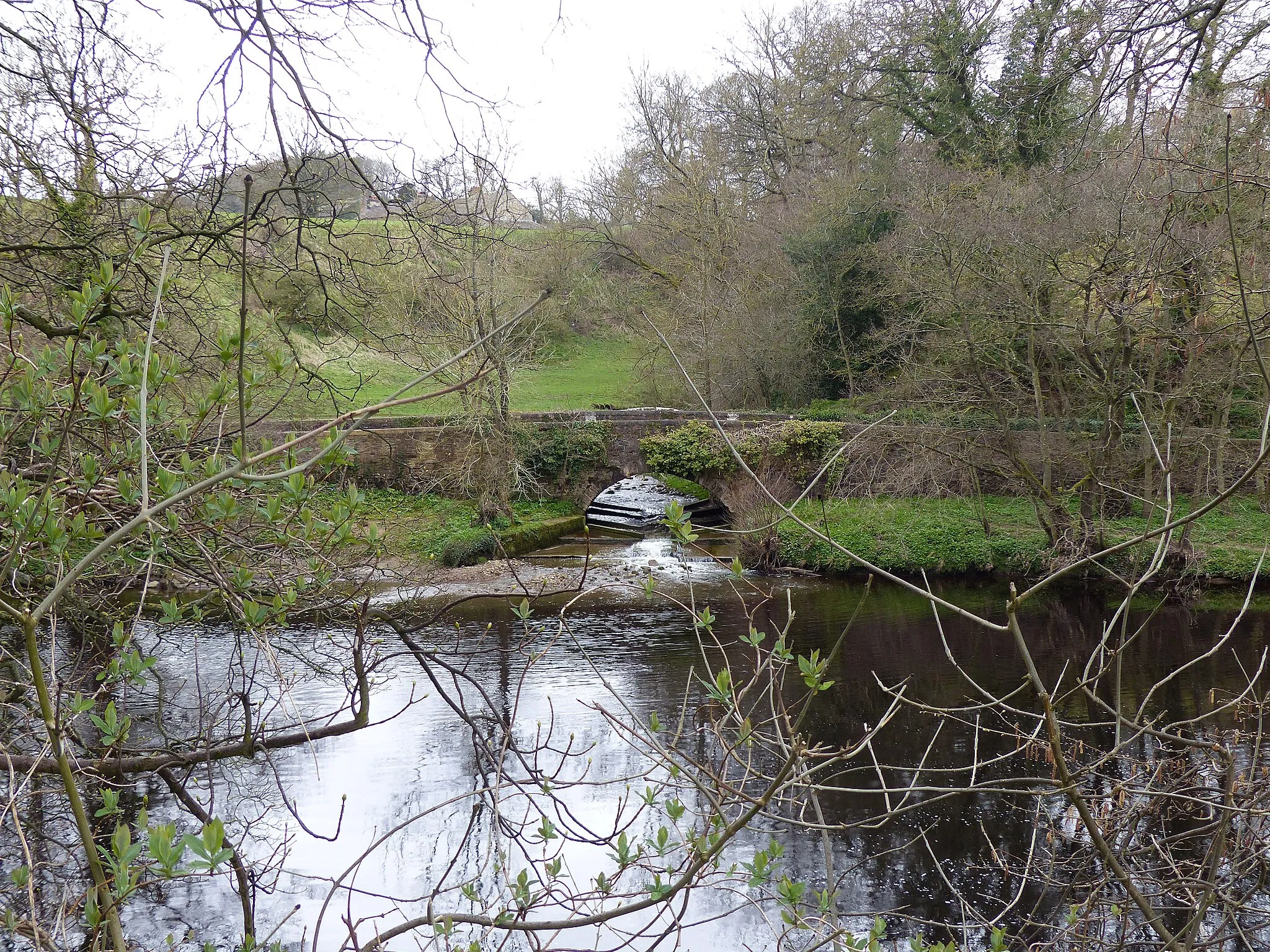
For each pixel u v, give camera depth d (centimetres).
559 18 525
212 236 576
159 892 808
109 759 363
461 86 543
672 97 3431
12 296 272
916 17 2528
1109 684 1351
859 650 1647
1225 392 1756
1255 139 1027
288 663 868
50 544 263
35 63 675
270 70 471
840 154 3139
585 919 273
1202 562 1850
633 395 3544
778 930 727
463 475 2450
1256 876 529
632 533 2852
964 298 1923
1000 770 1080
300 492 295
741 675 1498
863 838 934
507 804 884
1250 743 582
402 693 1380
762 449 2544
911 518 2294
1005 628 274
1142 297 1424
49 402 266
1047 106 1223
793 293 2953
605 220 3488
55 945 220
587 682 1476
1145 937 521
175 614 378
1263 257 1260
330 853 889
